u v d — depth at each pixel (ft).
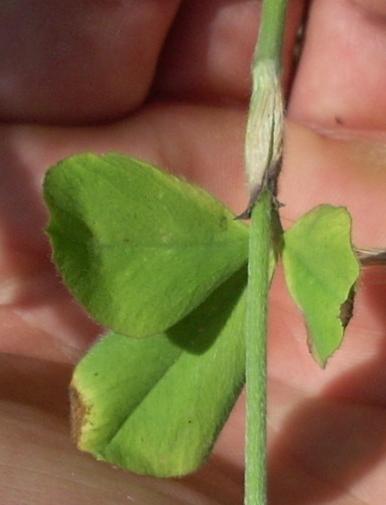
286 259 0.30
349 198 0.58
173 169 0.57
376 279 0.55
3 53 0.55
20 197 0.54
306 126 0.64
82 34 0.55
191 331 0.31
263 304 0.27
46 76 0.55
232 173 0.58
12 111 0.56
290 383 0.57
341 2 0.62
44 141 0.55
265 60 0.31
